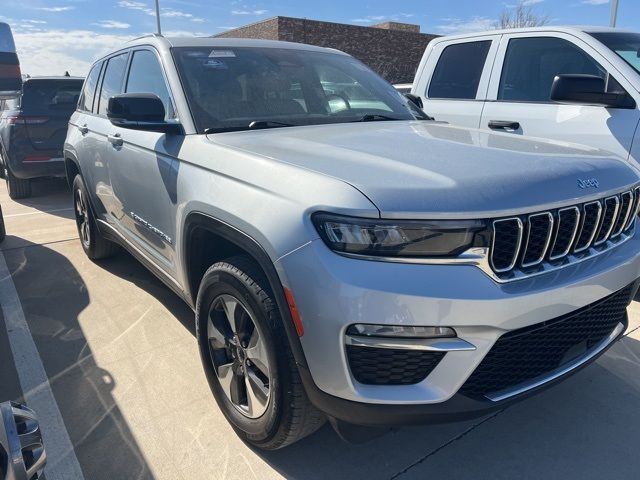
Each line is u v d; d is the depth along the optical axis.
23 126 7.30
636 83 3.89
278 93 3.15
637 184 2.44
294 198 1.95
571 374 2.17
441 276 1.78
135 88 3.52
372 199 1.80
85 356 3.22
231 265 2.21
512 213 1.86
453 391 1.85
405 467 2.32
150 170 2.99
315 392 1.94
